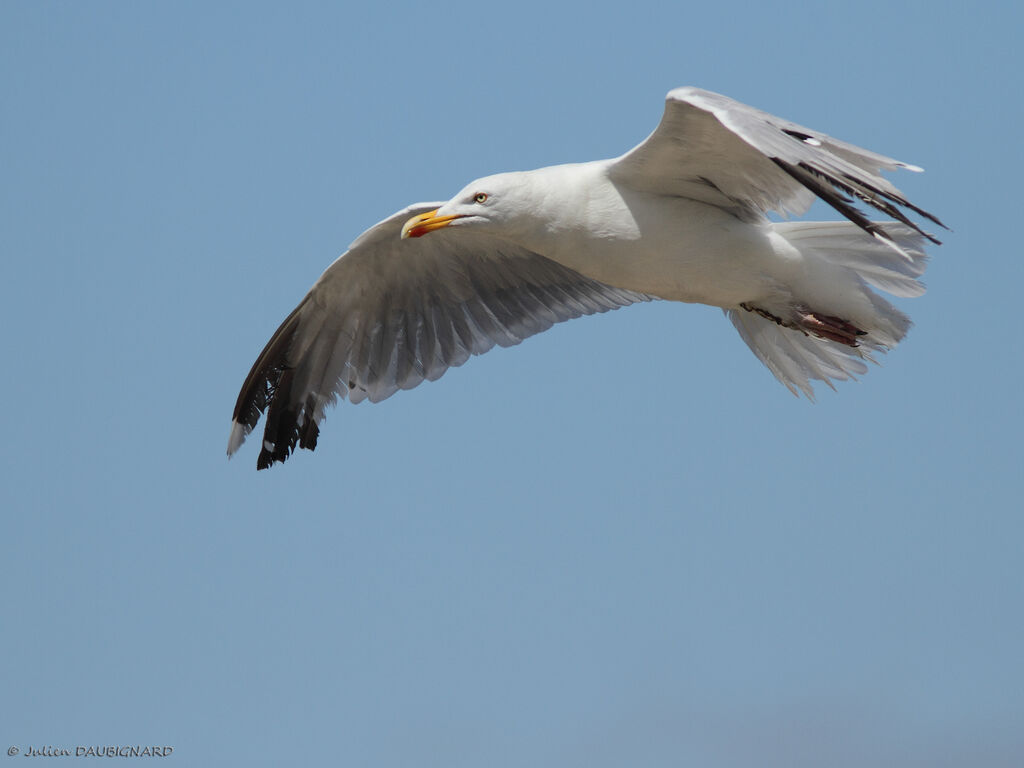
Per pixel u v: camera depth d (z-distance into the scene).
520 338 15.60
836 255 13.32
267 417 15.77
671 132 12.38
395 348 15.70
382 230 14.45
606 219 13.12
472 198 13.39
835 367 14.14
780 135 11.39
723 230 13.12
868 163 12.25
